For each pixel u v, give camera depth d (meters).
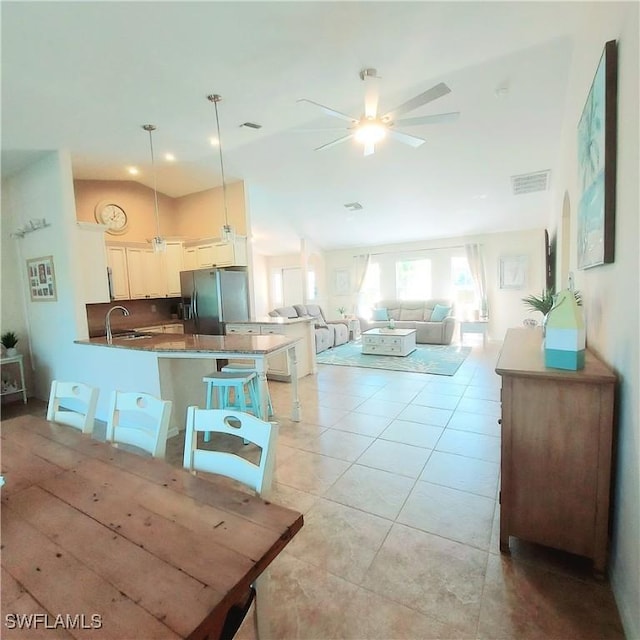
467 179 5.42
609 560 1.67
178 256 5.97
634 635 1.32
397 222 7.51
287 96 3.27
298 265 10.52
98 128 3.62
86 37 2.28
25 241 4.62
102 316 5.29
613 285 1.65
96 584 0.80
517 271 7.75
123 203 5.58
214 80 2.91
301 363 5.33
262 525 0.99
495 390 4.49
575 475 1.66
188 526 0.99
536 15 2.42
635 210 1.35
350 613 1.53
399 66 2.92
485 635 1.42
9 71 2.56
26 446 1.54
